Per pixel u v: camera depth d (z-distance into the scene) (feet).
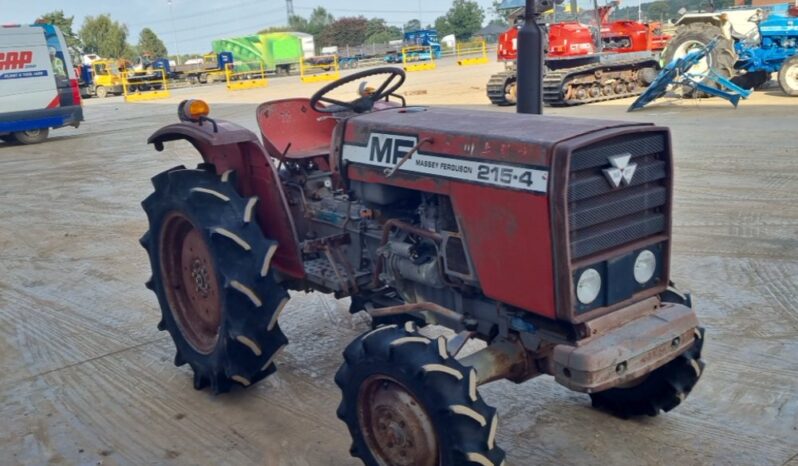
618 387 12.15
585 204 9.46
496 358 10.25
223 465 11.67
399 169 11.30
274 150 15.07
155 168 40.50
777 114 42.98
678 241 21.06
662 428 11.98
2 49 56.44
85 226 28.04
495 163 9.82
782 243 20.29
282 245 13.75
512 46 57.93
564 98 53.67
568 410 12.72
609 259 9.80
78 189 35.73
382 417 10.02
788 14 55.52
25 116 57.93
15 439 12.71
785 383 13.08
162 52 246.88
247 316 12.81
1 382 14.97
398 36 237.45
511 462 11.23
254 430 12.69
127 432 12.82
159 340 16.85
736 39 53.88
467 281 10.65
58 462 11.94
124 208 30.81
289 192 15.05
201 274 14.05
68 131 66.03
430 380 9.18
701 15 53.67
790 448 11.21
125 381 14.82
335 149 12.61
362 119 12.32
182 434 12.69
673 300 10.97
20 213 30.99
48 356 16.20
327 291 14.15
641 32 58.85
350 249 13.58
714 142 35.01
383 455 10.19
